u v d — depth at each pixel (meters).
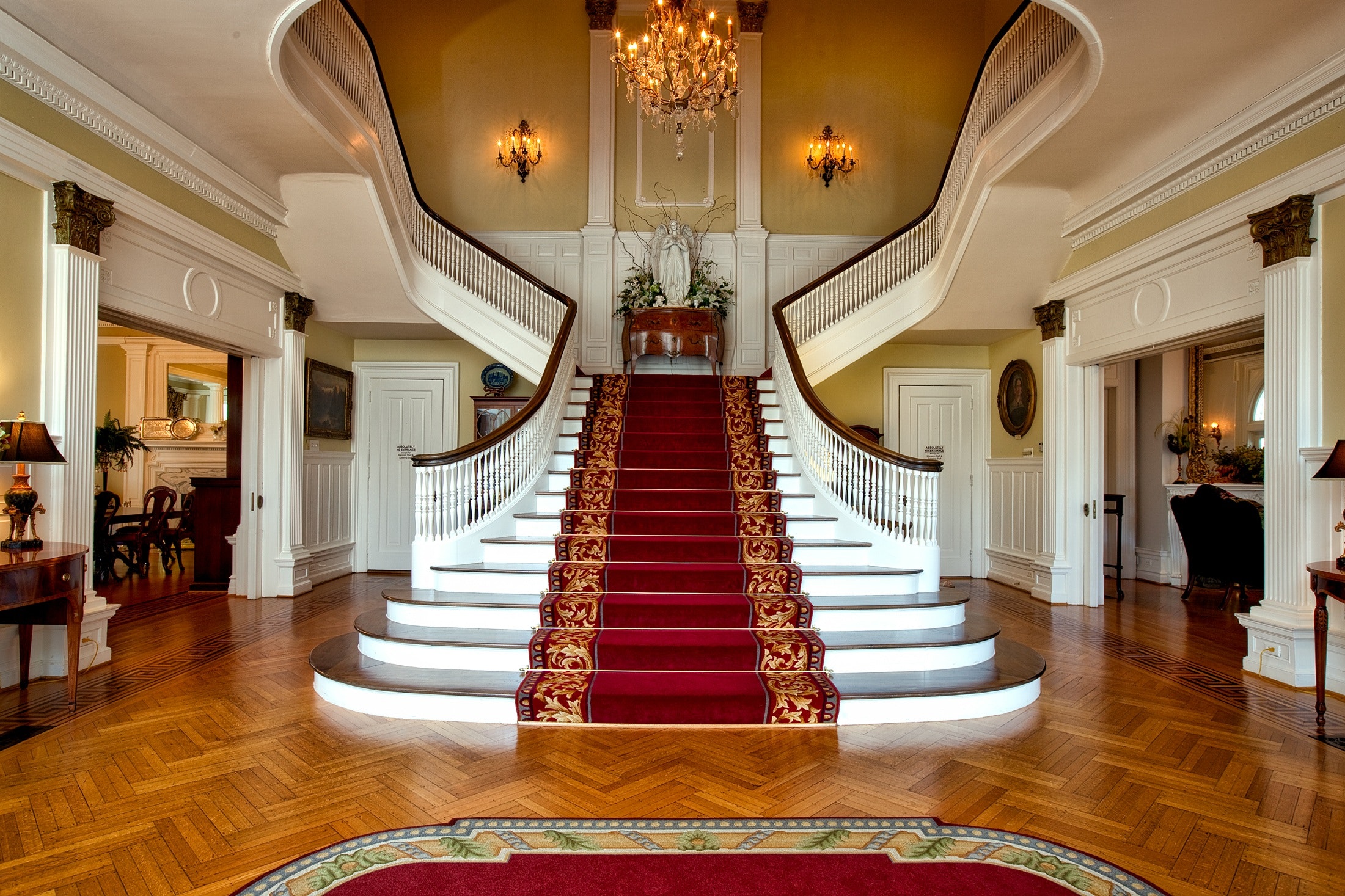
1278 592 4.52
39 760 3.18
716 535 5.45
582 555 5.12
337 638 4.88
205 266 5.67
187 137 5.14
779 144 9.76
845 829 2.65
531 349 7.83
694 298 8.83
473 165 9.59
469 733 3.55
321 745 3.38
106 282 4.60
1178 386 8.70
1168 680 4.54
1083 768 3.21
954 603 4.66
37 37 3.84
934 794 2.95
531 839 2.56
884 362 9.27
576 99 9.63
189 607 6.50
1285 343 4.41
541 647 4.05
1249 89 4.49
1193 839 2.60
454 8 9.63
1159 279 5.72
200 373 11.55
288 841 2.53
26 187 3.98
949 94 9.79
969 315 7.67
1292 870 2.39
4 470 3.91
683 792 2.94
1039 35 5.43
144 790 2.91
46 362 4.11
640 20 9.66
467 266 7.90
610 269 9.43
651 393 7.68
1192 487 8.07
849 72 9.78
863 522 5.39
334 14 5.68
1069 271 6.88
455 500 5.17
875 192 9.76
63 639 4.35
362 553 8.95
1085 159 5.61
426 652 4.12
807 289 8.05
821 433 6.10
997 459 8.80
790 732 3.61
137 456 11.04
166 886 2.25
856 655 4.11
